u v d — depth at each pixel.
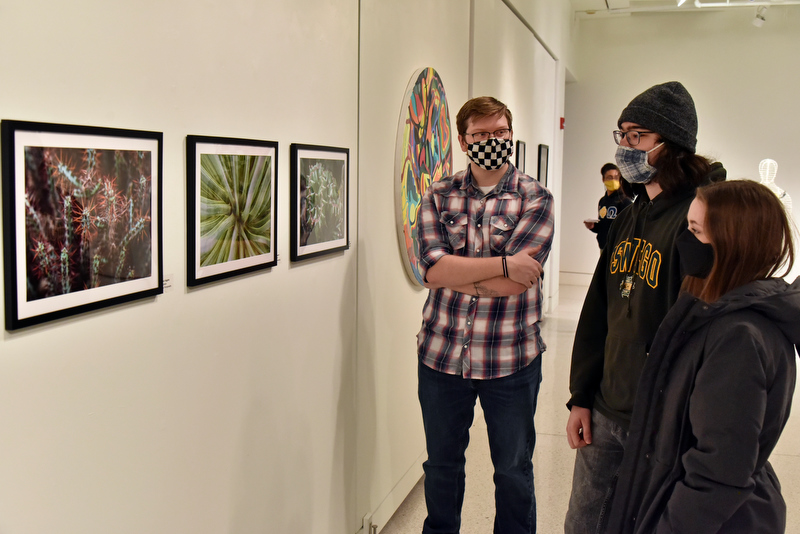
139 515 1.37
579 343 1.88
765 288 1.19
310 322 2.09
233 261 1.64
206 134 1.52
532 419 2.25
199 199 1.49
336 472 2.33
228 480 1.69
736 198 1.22
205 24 1.50
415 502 3.09
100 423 1.26
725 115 9.30
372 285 2.59
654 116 1.58
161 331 1.41
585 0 8.44
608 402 1.72
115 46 1.24
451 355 2.18
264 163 1.75
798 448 3.74
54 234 1.11
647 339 1.61
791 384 1.19
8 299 1.04
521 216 2.16
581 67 9.75
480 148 2.10
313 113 2.03
